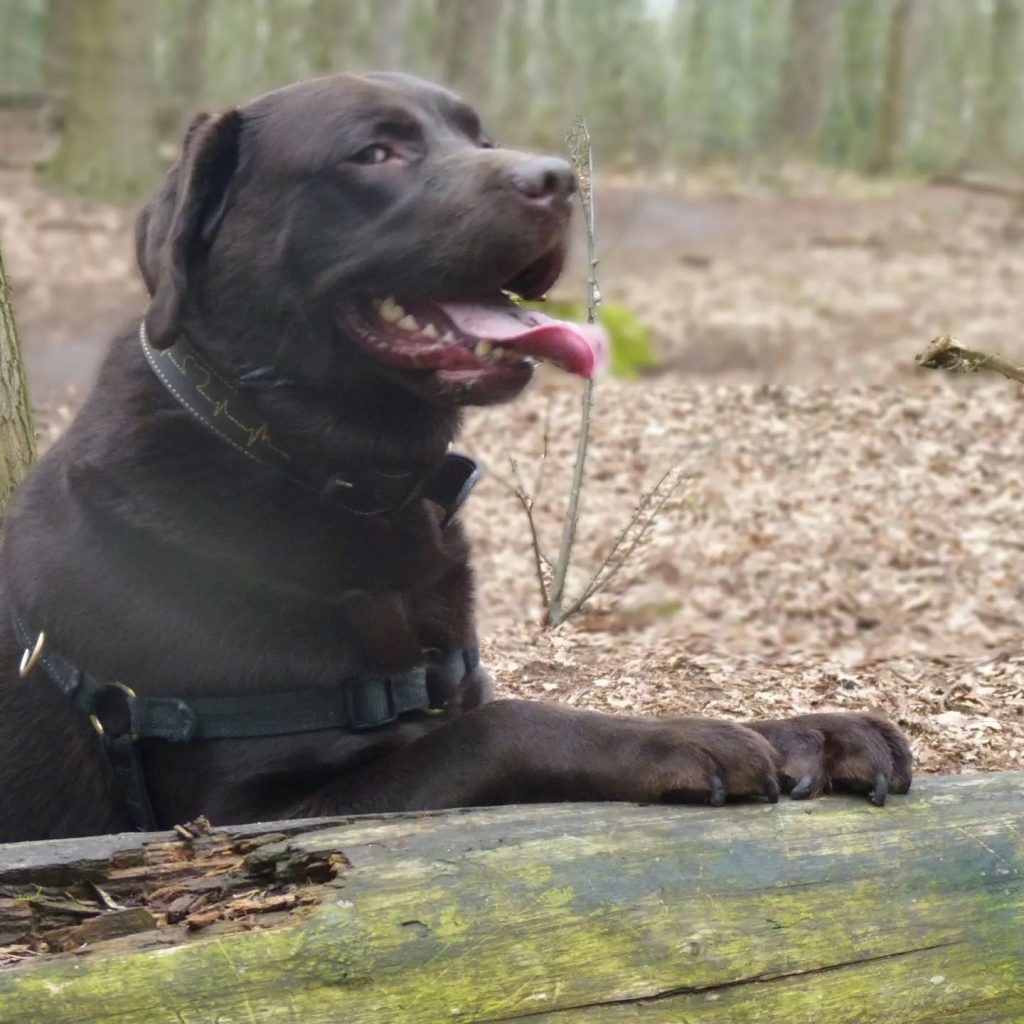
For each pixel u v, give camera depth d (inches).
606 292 232.1
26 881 39.0
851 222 297.1
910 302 227.9
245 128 48.7
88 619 46.8
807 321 214.8
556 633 78.3
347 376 48.1
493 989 38.2
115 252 223.9
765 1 537.0
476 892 39.0
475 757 44.8
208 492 47.2
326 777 46.9
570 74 449.7
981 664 78.5
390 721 47.6
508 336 46.8
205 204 48.6
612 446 139.5
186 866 39.6
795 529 115.6
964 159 399.5
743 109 506.6
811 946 39.9
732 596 100.8
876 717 44.5
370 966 37.8
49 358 175.8
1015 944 40.8
